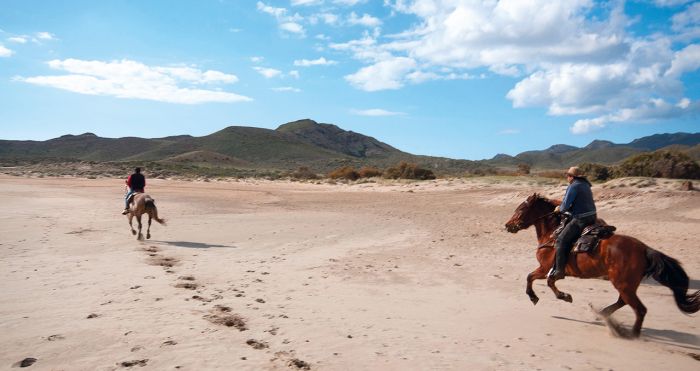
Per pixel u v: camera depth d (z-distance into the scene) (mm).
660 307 9031
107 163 96938
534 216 9000
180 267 11789
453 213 26062
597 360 6371
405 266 12547
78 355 6207
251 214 24609
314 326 7555
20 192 34625
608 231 7578
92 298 8805
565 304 9156
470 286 10516
